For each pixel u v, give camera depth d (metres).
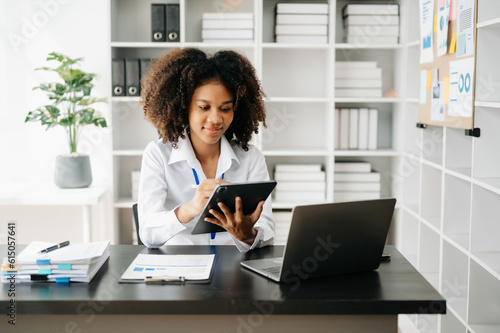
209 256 1.87
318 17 3.58
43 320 1.53
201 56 2.01
